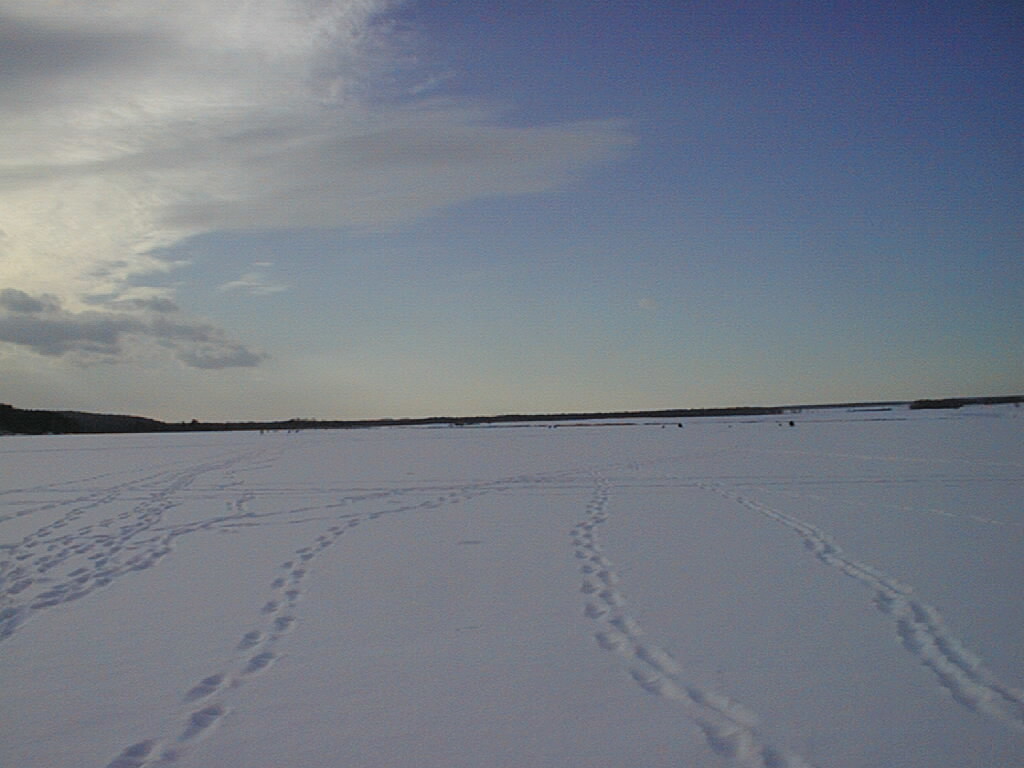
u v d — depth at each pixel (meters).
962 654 5.76
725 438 41.12
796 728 4.59
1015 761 4.16
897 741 4.40
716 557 9.42
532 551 10.05
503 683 5.39
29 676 5.66
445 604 7.44
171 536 11.72
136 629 6.78
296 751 4.41
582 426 85.50
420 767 4.20
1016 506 13.11
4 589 8.35
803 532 11.08
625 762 4.22
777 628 6.49
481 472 22.70
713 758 4.25
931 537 10.41
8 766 4.28
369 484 19.52
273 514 14.11
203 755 4.38
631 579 8.33
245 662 5.89
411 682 5.43
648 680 5.41
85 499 16.92
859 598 7.38
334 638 6.44
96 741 4.58
